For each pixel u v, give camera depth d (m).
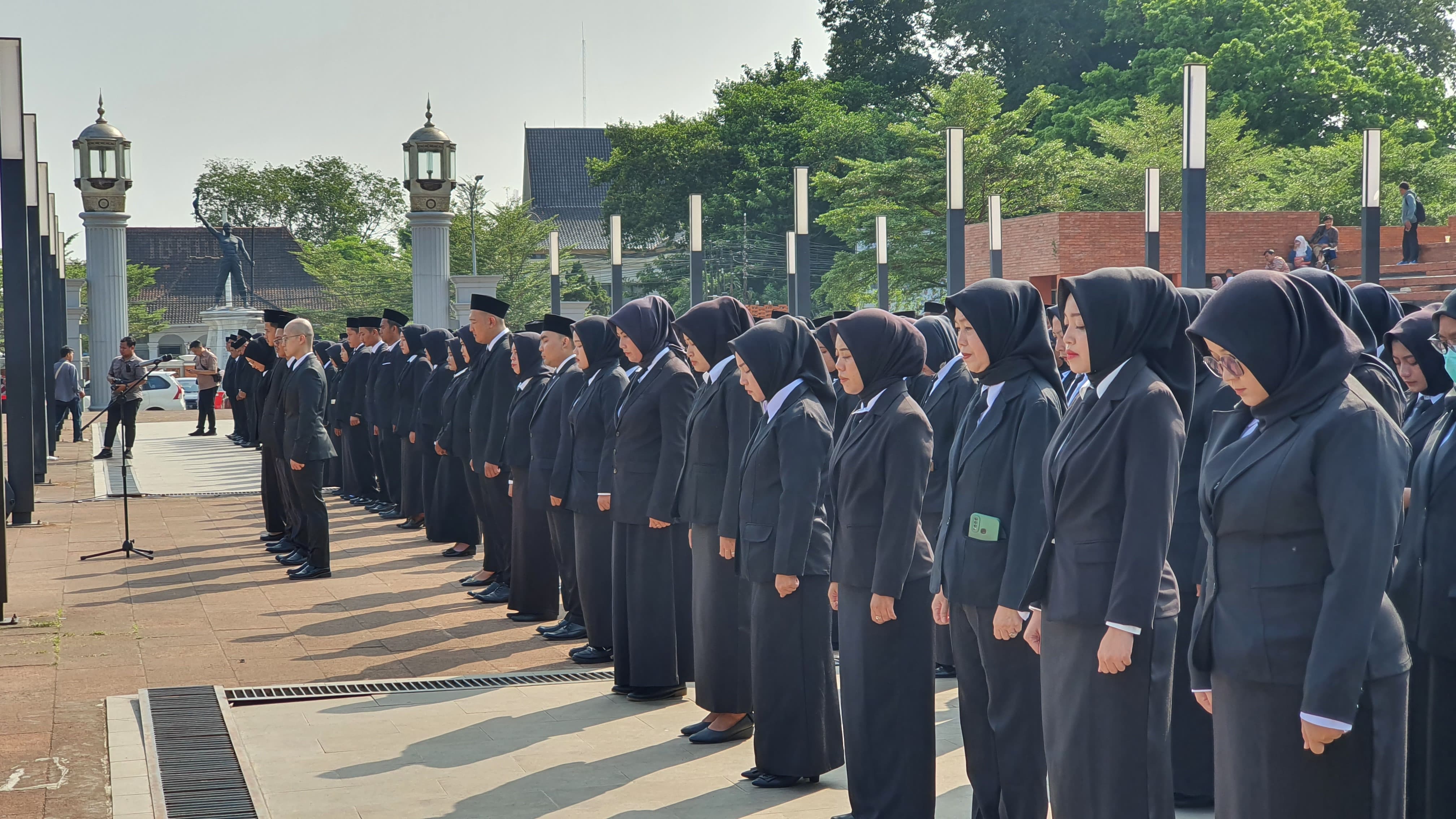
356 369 14.96
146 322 67.75
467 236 47.28
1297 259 29.05
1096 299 3.86
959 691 4.68
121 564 11.06
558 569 8.86
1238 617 3.40
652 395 6.71
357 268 49.44
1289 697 3.29
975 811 4.69
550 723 6.43
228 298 66.06
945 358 8.19
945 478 7.30
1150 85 40.34
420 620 8.88
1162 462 3.75
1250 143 35.94
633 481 6.75
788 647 5.40
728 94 54.81
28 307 12.93
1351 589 3.11
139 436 26.00
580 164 84.25
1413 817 4.39
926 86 50.47
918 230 38.28
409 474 13.20
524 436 8.87
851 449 4.88
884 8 52.16
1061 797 3.98
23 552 11.67
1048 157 36.72
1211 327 3.37
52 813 4.93
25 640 8.10
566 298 53.09
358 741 6.11
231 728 6.16
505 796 5.34
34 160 16.92
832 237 48.16
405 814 5.13
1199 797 5.20
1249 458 3.39
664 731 6.29
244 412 23.44
